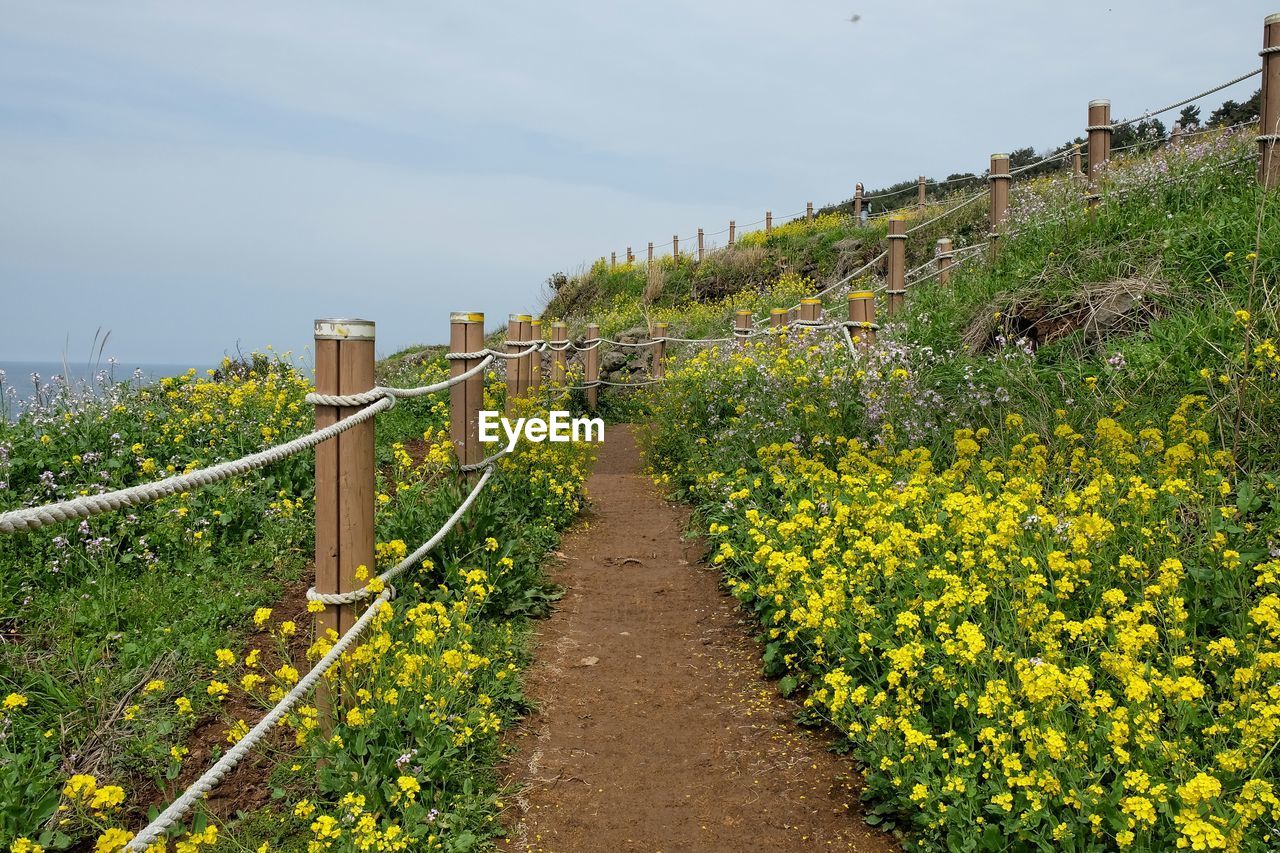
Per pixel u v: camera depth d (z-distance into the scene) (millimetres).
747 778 3656
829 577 4109
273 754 3607
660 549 6816
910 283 13031
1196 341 5945
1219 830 2377
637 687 4504
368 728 3412
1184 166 8828
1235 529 4090
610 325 20562
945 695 3494
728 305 20891
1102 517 4277
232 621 4715
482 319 6602
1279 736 2738
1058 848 2762
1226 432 5141
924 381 7312
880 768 3336
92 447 6430
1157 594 3586
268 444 6781
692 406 9859
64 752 3592
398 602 4500
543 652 4895
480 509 5707
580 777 3688
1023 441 5441
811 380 7816
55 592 4758
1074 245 8008
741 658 4773
